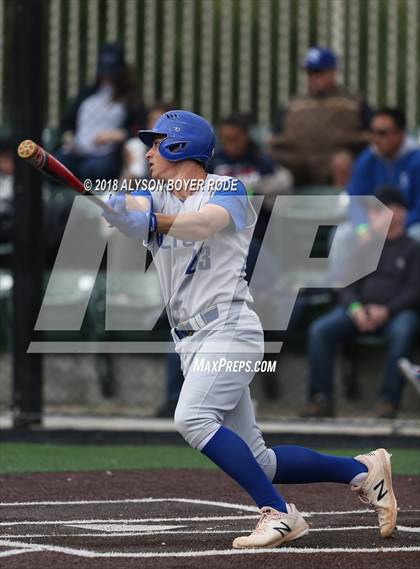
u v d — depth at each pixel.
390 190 32.44
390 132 33.34
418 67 37.53
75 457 26.36
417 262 32.16
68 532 17.16
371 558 15.17
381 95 37.53
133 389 35.22
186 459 26.22
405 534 17.16
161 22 37.84
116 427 31.28
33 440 29.00
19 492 21.27
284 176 34.69
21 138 31.17
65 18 38.12
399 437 29.39
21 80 31.28
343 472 16.83
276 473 16.78
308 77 36.81
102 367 35.19
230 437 15.98
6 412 33.91
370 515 18.97
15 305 31.08
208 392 15.98
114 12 37.94
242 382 16.22
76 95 37.59
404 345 31.25
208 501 20.41
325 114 36.59
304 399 34.53
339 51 37.56
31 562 14.68
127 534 17.02
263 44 37.56
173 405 32.38
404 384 32.59
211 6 37.62
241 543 15.82
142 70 37.94
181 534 17.05
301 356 34.62
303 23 37.56
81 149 36.84
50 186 36.00
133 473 23.88
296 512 16.20
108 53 36.91
